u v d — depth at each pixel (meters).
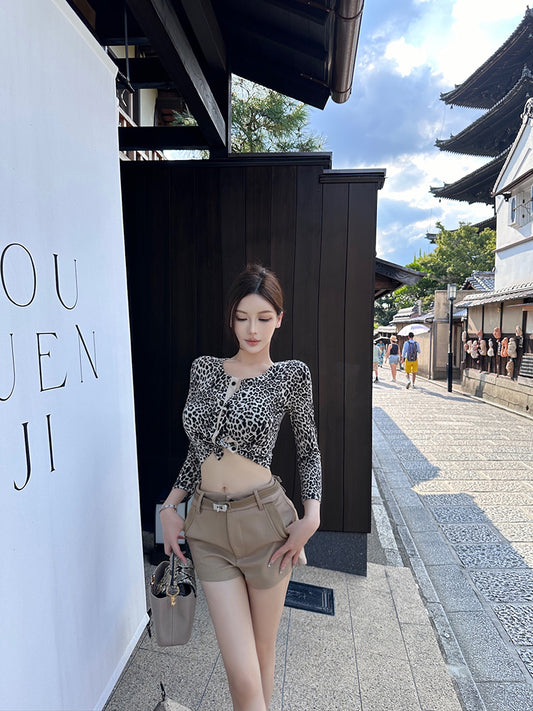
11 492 1.11
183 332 3.06
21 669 1.14
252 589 1.49
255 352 1.56
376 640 2.37
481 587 3.26
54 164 1.32
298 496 2.99
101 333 1.62
